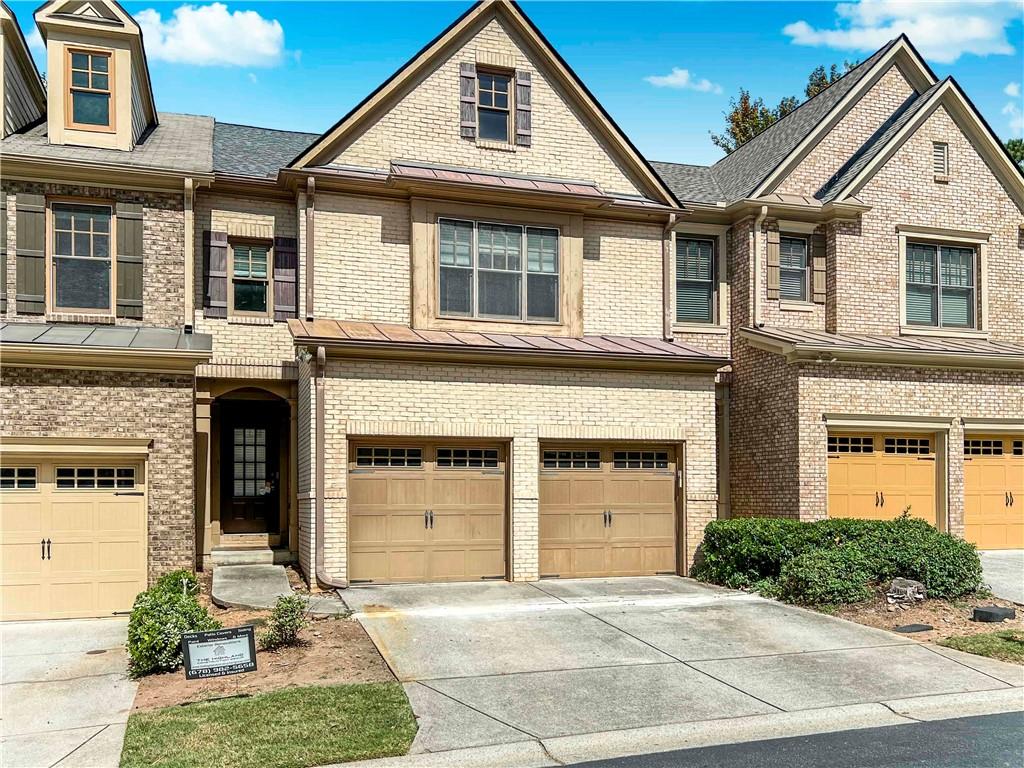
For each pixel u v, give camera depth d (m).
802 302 19.00
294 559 16.28
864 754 7.87
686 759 7.80
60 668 10.52
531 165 17.27
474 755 7.71
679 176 21.56
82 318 14.84
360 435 14.21
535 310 16.81
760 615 12.88
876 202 19.03
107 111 15.86
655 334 17.92
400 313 16.17
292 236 16.72
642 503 16.03
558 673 10.03
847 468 17.47
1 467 13.12
